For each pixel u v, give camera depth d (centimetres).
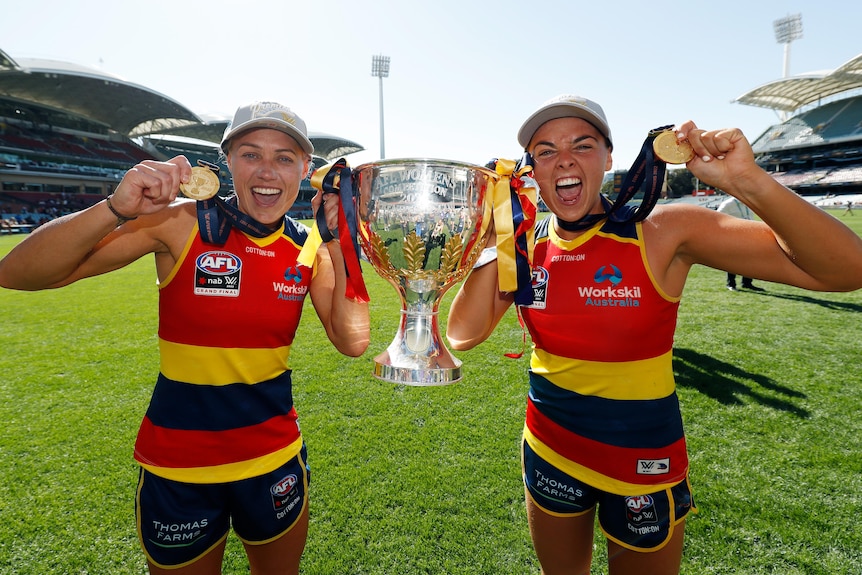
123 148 5312
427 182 139
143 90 4212
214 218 138
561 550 159
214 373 143
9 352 561
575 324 145
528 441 165
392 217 141
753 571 214
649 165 122
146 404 410
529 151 145
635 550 144
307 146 145
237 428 145
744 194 110
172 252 143
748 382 426
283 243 151
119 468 305
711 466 295
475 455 313
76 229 117
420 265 145
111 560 227
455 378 146
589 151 134
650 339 141
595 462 146
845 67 4278
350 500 266
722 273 1077
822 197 4294
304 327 660
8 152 3962
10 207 3634
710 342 546
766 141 5275
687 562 220
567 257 148
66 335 637
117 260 138
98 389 443
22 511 262
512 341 580
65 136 4753
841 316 665
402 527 244
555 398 152
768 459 302
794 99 5353
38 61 3944
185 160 123
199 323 142
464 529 242
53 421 374
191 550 145
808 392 403
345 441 333
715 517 249
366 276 1172
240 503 148
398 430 349
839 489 271
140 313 775
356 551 229
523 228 138
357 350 162
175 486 142
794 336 569
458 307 164
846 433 334
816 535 235
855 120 4541
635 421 141
